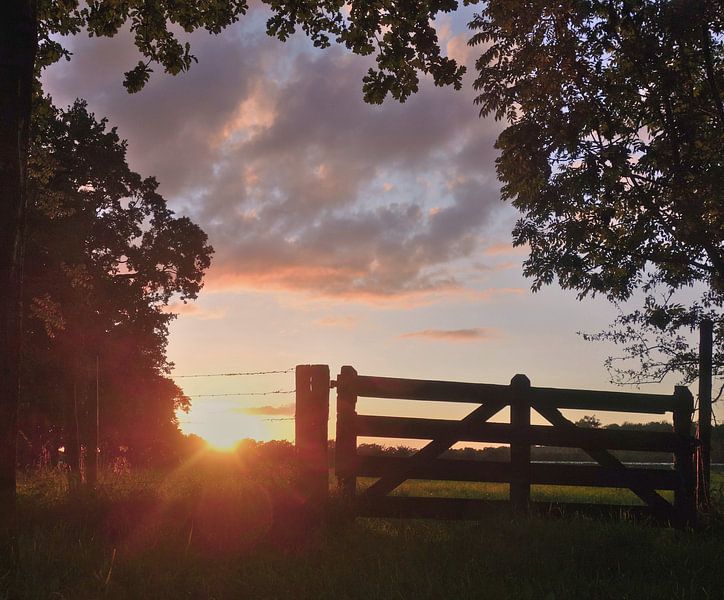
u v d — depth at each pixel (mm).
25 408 36188
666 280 15062
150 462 21969
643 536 7688
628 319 14242
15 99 6535
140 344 43094
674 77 13773
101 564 6277
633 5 13305
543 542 6988
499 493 15617
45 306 27828
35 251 32500
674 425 10523
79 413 36156
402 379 9883
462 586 5473
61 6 11211
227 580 5969
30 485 13711
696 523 10109
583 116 13930
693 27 13562
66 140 34125
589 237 15477
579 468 10141
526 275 15844
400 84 10453
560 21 14062
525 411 10102
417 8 10062
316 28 10859
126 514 8703
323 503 8859
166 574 6055
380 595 5328
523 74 14641
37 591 5285
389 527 8688
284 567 6473
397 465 9727
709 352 11547
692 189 13711
